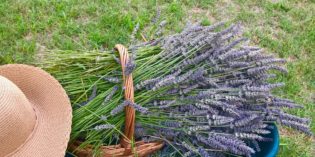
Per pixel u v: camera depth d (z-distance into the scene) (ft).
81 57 4.10
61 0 6.69
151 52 4.14
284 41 6.44
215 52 4.01
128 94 3.70
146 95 3.88
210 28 4.19
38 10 6.53
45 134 3.51
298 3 7.20
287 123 4.07
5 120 3.17
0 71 3.84
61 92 3.70
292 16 6.95
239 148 3.74
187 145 3.82
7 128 3.19
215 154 3.97
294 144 5.03
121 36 6.17
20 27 6.17
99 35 6.13
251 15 6.85
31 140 3.40
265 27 6.70
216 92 3.94
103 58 4.04
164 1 6.93
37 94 3.77
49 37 6.17
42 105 3.72
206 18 6.72
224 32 4.01
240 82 4.02
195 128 3.79
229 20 6.73
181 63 4.00
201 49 4.05
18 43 5.94
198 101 3.87
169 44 4.12
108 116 3.82
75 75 4.05
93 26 6.36
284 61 4.12
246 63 4.01
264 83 4.13
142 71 3.94
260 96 3.99
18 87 3.76
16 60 5.64
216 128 3.96
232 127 3.87
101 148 3.82
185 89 3.90
